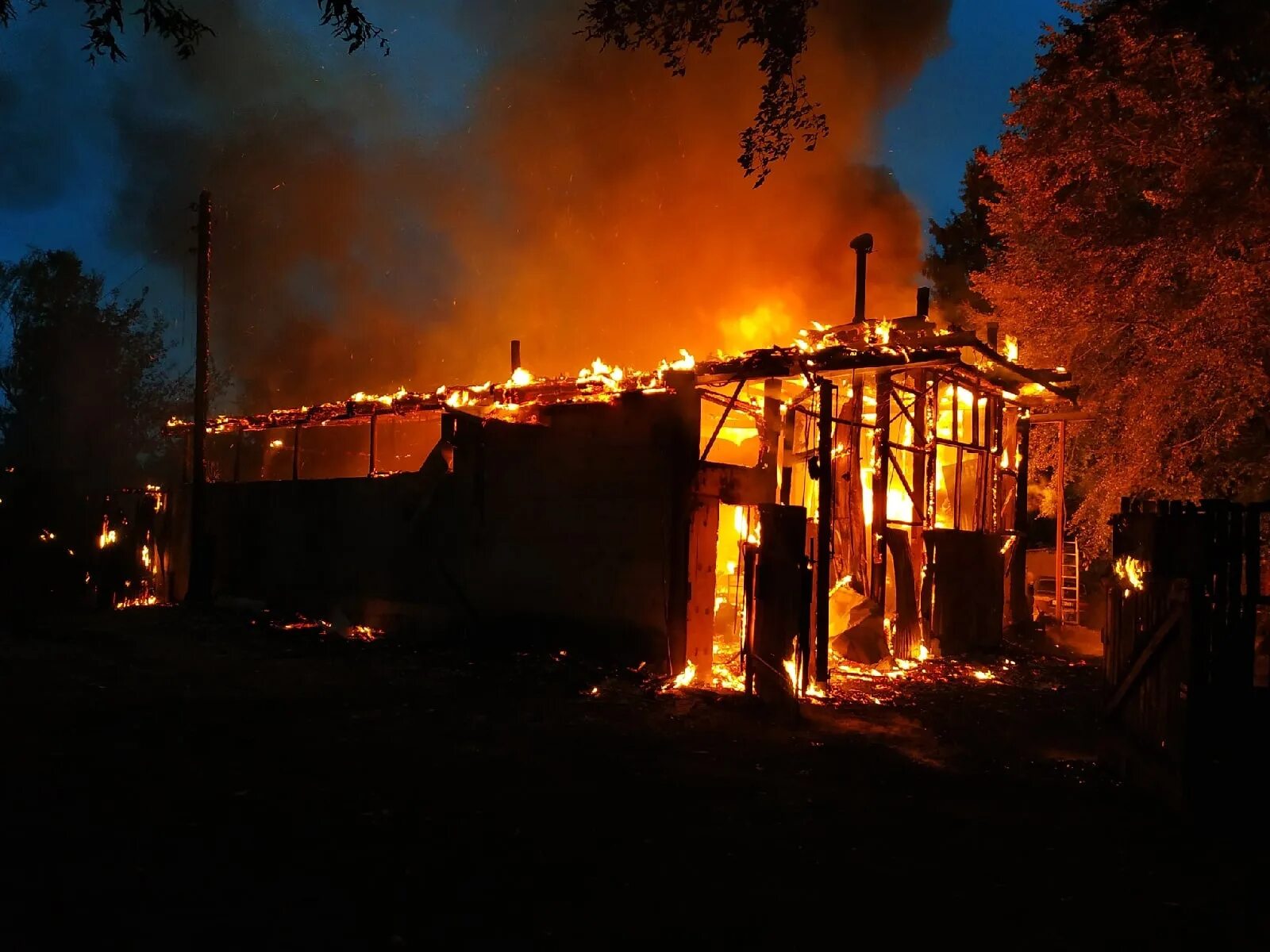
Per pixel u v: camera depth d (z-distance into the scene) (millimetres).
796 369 11812
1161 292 17266
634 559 11969
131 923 4324
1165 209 16250
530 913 4543
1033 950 4297
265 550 17859
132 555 21484
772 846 5617
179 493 20266
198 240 18719
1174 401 17297
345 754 7578
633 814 6180
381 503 15570
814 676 11195
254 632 15031
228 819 5844
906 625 13492
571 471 12781
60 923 4301
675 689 10742
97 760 7199
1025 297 20156
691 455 11805
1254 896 5020
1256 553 6402
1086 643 17062
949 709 10211
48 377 29797
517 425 13445
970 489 16797
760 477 12875
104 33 7008
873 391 14984
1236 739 6266
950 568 14430
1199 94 15477
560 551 12773
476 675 11523
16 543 21516
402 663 12422
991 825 6172
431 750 7820
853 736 8773
